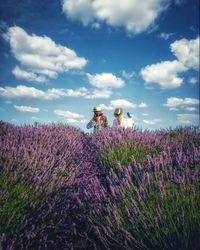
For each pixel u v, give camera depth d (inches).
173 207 97.1
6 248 89.5
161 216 95.7
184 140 199.6
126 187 119.6
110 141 208.8
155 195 107.5
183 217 89.6
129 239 93.4
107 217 102.8
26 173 129.0
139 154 179.6
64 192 127.1
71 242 104.7
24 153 148.6
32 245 98.5
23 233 95.2
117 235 98.5
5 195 105.0
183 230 87.9
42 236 100.7
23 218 99.0
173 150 172.9
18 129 217.8
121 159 176.4
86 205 122.6
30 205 106.3
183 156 141.5
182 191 104.0
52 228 106.3
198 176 116.3
